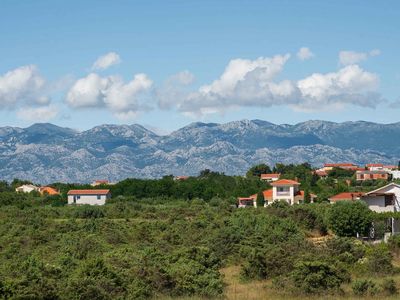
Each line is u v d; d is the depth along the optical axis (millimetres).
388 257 36281
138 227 58875
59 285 26578
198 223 59094
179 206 94250
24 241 51375
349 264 35844
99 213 81188
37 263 33094
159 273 29406
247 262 36656
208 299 27250
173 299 27016
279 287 29469
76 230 58562
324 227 62594
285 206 73812
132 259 34938
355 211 57656
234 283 33875
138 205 91188
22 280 25484
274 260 35188
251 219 58469
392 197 69812
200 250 37438
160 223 62469
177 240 52500
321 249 40625
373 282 29109
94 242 48000
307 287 28531
